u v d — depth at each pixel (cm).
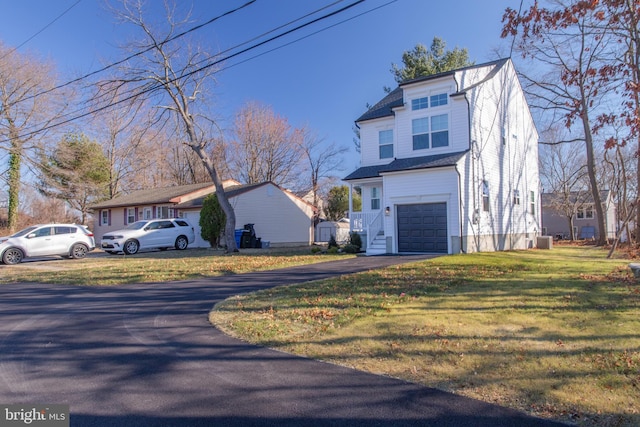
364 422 343
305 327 608
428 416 349
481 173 1792
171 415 361
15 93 2652
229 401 385
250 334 586
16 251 1758
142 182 4234
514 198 2131
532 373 415
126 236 2070
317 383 420
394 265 1245
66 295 950
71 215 3975
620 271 1042
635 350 457
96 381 436
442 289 828
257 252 2052
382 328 579
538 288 814
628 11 805
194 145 1991
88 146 3416
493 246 1867
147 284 1077
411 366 451
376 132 2083
